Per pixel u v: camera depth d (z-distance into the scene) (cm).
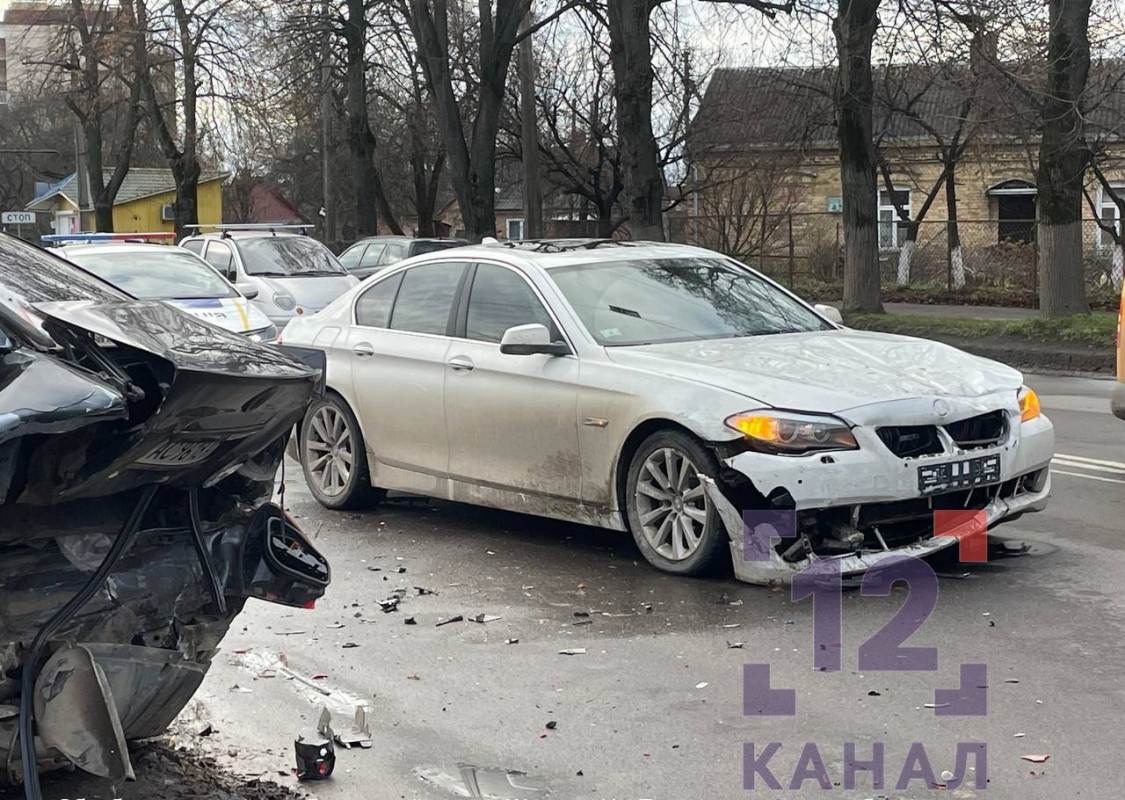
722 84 3681
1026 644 545
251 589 421
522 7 2902
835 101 2289
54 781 420
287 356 405
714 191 3631
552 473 716
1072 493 852
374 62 3503
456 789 419
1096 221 2781
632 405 664
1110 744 439
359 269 2616
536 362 720
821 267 3381
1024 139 2488
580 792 414
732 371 651
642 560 704
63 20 3672
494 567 700
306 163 5591
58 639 362
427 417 783
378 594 654
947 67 2111
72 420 327
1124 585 630
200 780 425
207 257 2114
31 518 353
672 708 486
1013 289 2855
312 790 419
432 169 5031
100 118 4172
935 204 4162
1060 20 1903
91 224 4562
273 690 519
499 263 776
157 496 394
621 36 2500
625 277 762
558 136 3828
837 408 614
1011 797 400
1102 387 1548
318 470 868
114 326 357
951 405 635
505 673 532
